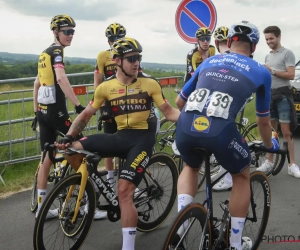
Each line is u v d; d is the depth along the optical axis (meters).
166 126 6.73
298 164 6.56
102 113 4.74
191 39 6.71
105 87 3.65
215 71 3.04
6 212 4.80
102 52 5.00
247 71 3.03
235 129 2.93
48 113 4.48
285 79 5.84
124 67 3.48
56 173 4.61
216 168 4.98
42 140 4.63
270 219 4.49
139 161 3.53
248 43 3.15
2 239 4.13
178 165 5.31
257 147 3.43
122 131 3.66
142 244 4.02
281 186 5.53
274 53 5.90
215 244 3.14
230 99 2.91
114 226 4.40
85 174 3.51
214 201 4.99
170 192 4.39
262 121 3.23
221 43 4.88
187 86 3.30
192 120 2.93
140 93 3.59
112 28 4.76
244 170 3.11
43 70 4.47
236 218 3.15
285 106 5.84
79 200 3.50
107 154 3.64
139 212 4.10
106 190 3.77
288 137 5.91
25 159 6.31
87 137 3.63
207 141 2.87
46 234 4.05
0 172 6.16
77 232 3.71
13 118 6.21
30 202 5.11
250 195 3.27
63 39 4.52
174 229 2.83
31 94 6.33
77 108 4.38
